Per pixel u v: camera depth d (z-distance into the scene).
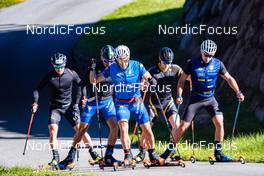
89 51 113.44
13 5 178.12
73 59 117.12
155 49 106.25
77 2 169.38
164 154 42.12
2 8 176.62
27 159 52.84
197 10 100.81
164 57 43.03
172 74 44.44
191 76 40.75
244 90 69.62
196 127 64.94
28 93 98.38
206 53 39.69
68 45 128.25
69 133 67.50
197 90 40.97
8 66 118.75
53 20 151.88
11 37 141.12
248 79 69.88
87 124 43.84
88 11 155.25
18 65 119.06
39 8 168.62
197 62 40.31
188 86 79.06
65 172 41.69
